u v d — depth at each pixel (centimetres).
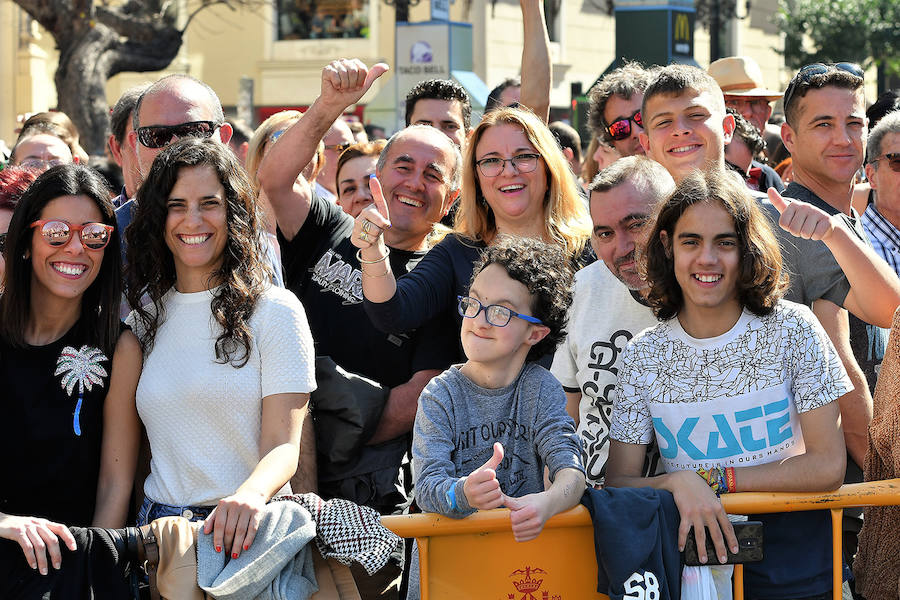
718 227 278
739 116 554
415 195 393
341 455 337
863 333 372
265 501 272
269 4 2359
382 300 321
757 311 283
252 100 2305
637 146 526
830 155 397
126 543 267
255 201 304
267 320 292
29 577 261
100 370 293
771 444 281
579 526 272
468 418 279
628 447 292
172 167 293
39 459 285
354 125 734
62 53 1431
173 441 289
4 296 289
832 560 282
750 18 2462
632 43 925
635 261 312
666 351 290
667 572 270
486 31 1967
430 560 267
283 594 267
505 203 365
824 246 343
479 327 275
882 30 2184
